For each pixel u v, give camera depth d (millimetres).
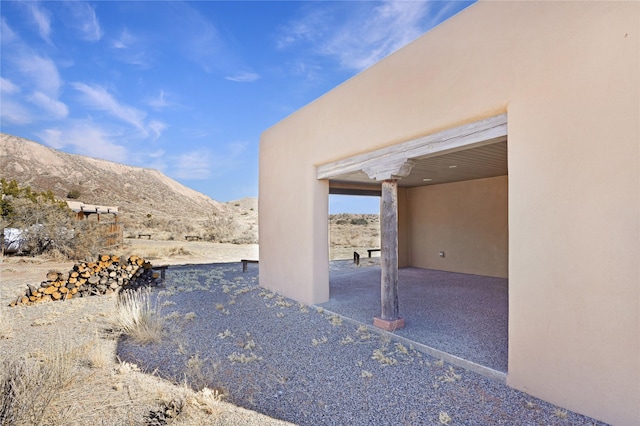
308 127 6312
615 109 2408
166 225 30266
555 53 2752
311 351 4031
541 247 2830
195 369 3498
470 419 2572
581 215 2584
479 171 7387
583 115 2576
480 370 3375
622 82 2377
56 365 3105
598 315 2486
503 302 6121
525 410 2682
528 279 2922
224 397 2936
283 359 3799
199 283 8680
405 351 3938
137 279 8062
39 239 12602
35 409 2490
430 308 5723
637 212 2305
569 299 2650
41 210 13086
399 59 4406
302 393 3020
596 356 2496
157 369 3346
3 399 2361
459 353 3750
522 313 2969
